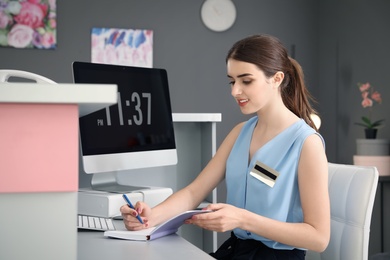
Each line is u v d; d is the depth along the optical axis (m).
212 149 2.35
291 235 1.53
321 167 1.61
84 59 4.95
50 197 0.94
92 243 1.44
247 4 5.25
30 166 0.93
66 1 4.91
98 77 1.93
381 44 4.24
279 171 1.65
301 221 1.67
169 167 2.47
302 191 1.61
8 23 4.80
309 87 5.30
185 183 2.51
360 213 1.62
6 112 0.92
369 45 4.40
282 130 1.70
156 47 5.09
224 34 5.21
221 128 5.20
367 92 4.05
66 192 0.94
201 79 5.16
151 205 1.94
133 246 1.40
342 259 1.66
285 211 1.64
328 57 5.10
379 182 3.89
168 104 2.22
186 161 2.51
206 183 1.85
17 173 0.92
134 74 2.08
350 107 4.66
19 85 0.89
